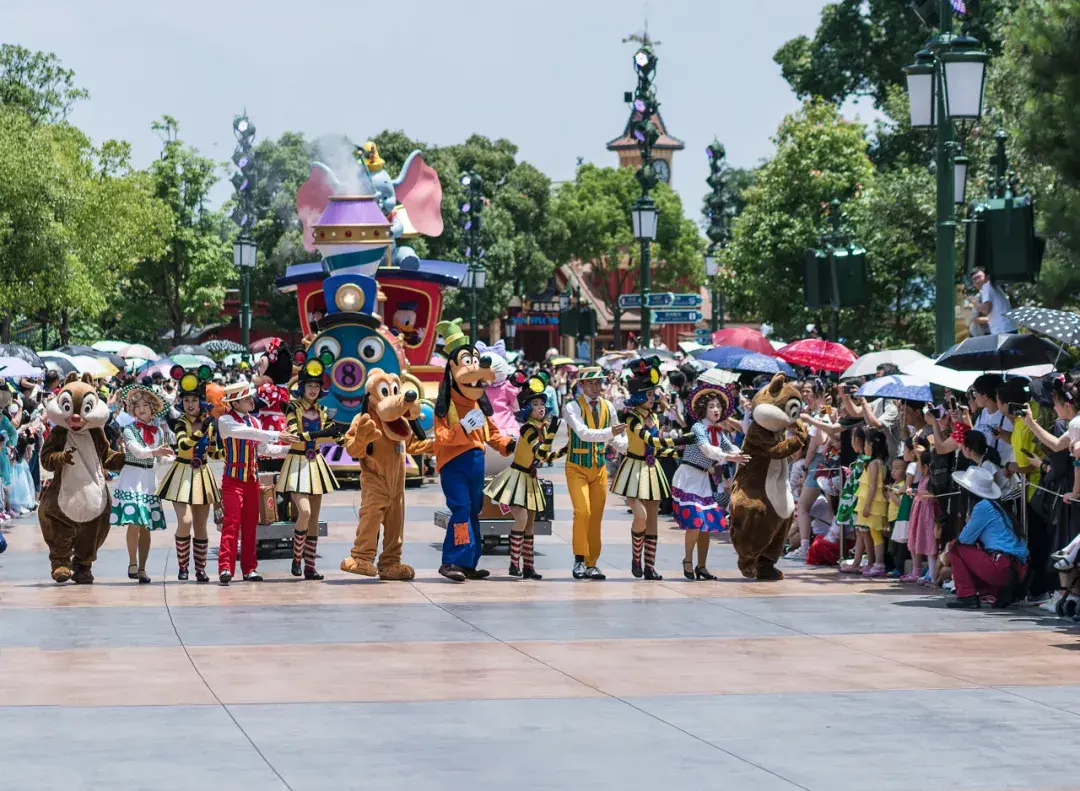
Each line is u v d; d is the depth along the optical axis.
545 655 9.77
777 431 13.69
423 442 13.84
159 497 13.34
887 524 14.16
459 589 13.09
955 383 13.26
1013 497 12.07
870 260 35.25
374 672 9.12
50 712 7.90
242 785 6.48
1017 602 12.19
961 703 8.32
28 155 41.72
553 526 18.84
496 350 16.78
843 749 7.25
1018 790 6.54
